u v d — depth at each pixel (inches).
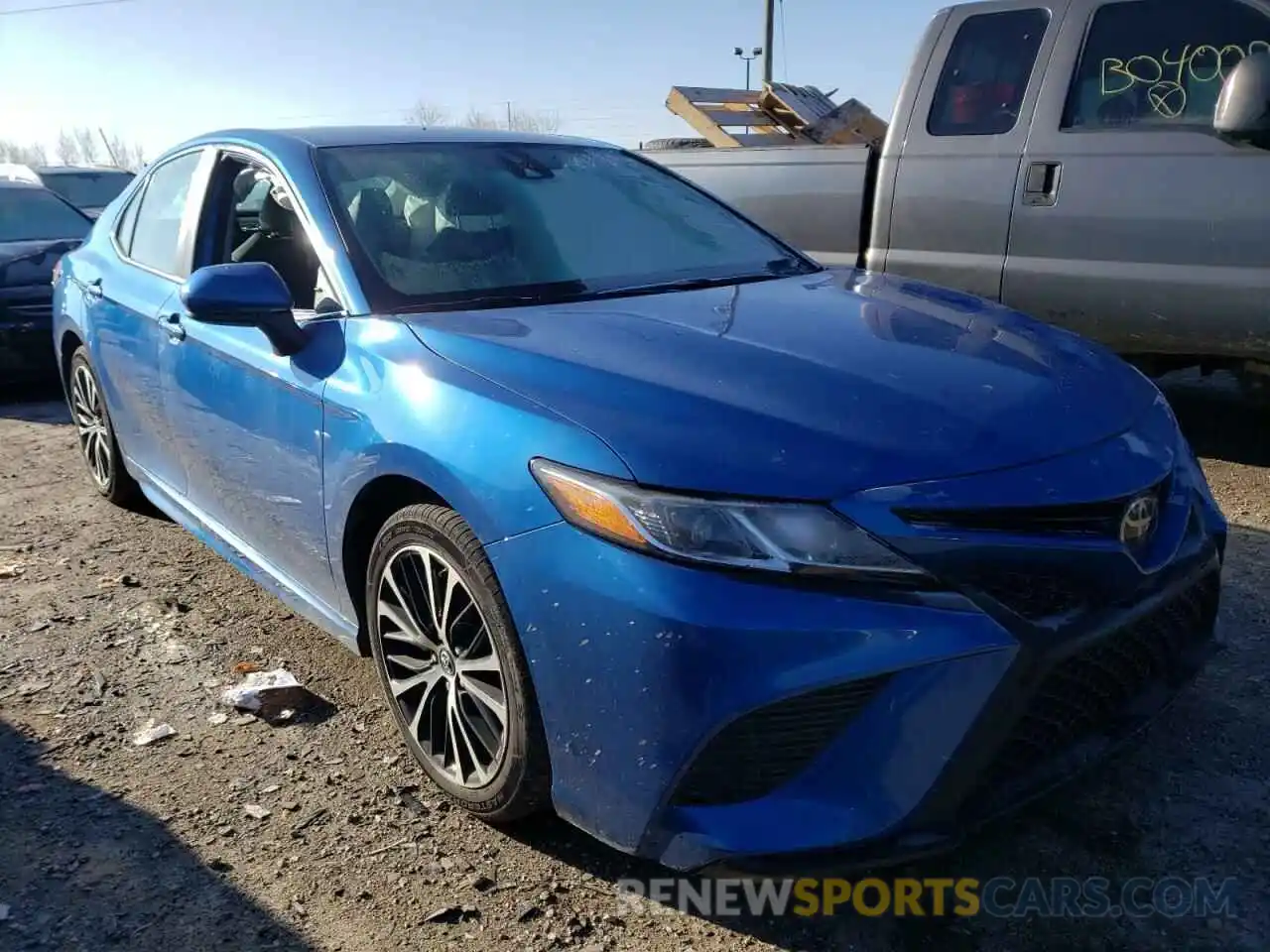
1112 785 105.2
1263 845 96.3
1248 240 173.5
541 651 86.5
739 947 87.2
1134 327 187.9
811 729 78.8
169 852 99.9
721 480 80.4
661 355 96.0
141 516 193.2
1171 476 95.0
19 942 88.9
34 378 293.7
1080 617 82.4
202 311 111.2
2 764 114.8
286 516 121.9
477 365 98.1
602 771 84.7
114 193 580.1
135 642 142.5
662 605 79.1
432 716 106.2
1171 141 180.2
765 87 307.0
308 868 97.3
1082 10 190.4
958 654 77.1
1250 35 175.2
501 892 93.7
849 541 78.2
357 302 114.0
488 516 89.7
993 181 197.8
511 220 129.8
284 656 137.4
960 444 83.6
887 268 212.4
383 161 133.1
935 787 78.4
